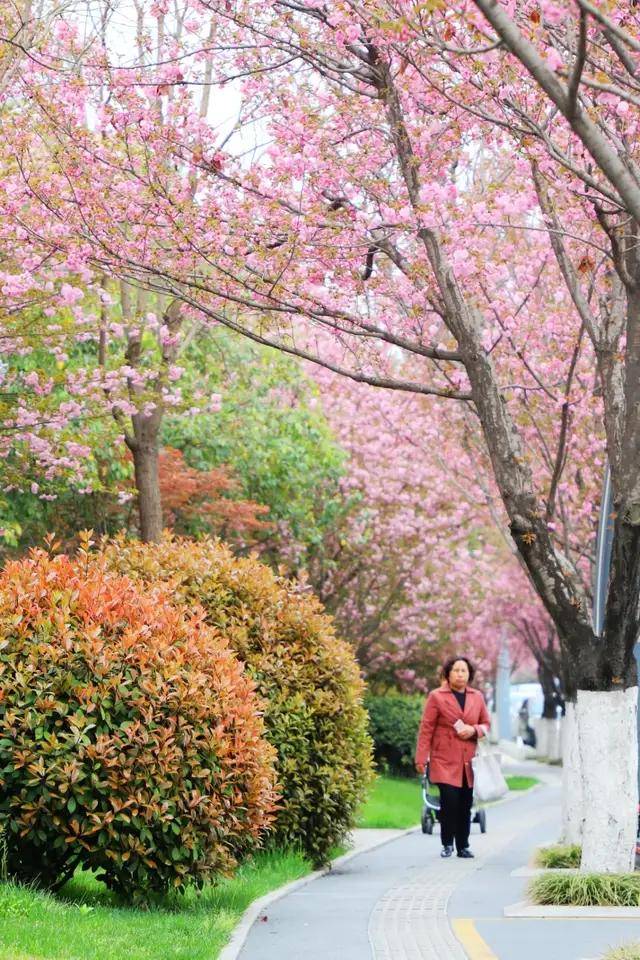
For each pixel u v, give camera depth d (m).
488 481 25.55
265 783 11.59
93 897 11.25
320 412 31.83
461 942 10.00
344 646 16.94
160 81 14.16
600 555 15.55
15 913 9.27
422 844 21.61
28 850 10.79
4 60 15.62
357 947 9.78
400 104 13.70
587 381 20.48
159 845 10.73
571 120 7.93
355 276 14.38
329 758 16.22
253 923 11.19
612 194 10.82
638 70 10.59
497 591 50.41
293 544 33.19
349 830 17.39
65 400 21.09
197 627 15.16
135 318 19.41
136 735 10.56
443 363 20.72
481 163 19.05
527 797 37.97
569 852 15.61
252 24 13.62
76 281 17.17
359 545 36.97
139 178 14.27
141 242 14.28
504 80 11.56
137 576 15.42
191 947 9.06
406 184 13.82
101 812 10.40
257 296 14.18
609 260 16.12
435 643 44.81
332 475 31.52
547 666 59.91
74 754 10.30
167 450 27.30
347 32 12.54
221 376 28.34
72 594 11.05
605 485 15.45
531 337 19.70
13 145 15.16
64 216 14.80
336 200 14.53
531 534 13.46
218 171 14.19
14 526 21.14
